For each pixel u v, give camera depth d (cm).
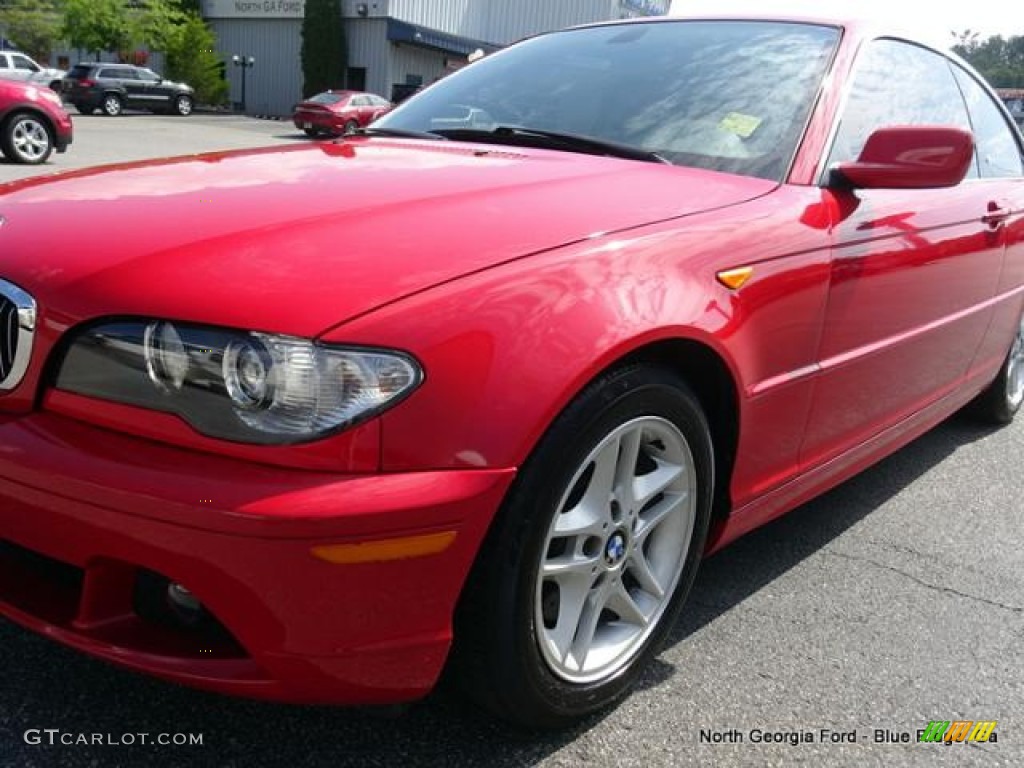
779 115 255
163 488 147
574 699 192
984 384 394
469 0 3916
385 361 151
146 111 3259
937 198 292
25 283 168
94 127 2294
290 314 152
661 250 193
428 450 153
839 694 221
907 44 315
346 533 147
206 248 168
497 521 164
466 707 203
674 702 212
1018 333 418
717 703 213
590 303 173
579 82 288
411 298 158
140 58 4166
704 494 214
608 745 196
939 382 327
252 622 151
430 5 3734
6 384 169
